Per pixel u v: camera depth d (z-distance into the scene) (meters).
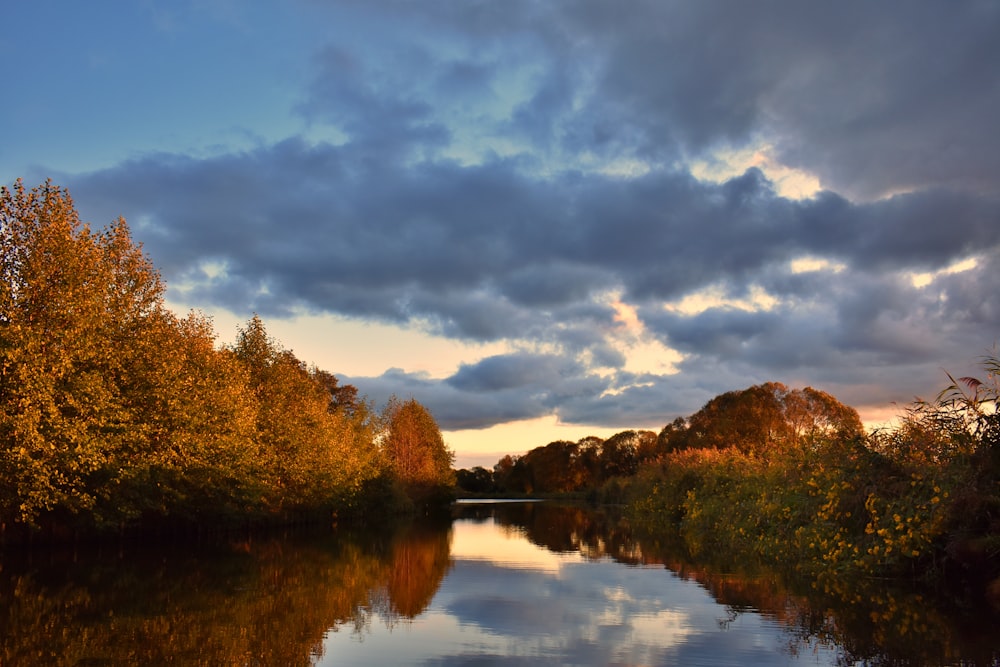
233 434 23.77
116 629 9.48
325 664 7.70
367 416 46.59
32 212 17.62
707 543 22.55
